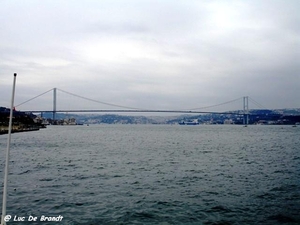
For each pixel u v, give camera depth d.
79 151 44.31
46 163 30.31
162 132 132.00
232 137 84.19
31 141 68.12
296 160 31.95
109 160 32.84
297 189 17.64
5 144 58.19
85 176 22.28
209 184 19.30
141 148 49.44
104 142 65.75
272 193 16.67
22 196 15.94
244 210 13.56
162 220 12.30
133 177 21.88
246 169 25.72
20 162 31.16
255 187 18.31
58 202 14.74
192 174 23.20
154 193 16.75
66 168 26.61
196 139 75.88
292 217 12.65
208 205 14.31
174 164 29.23
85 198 15.55
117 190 17.48
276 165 28.12
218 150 44.78
